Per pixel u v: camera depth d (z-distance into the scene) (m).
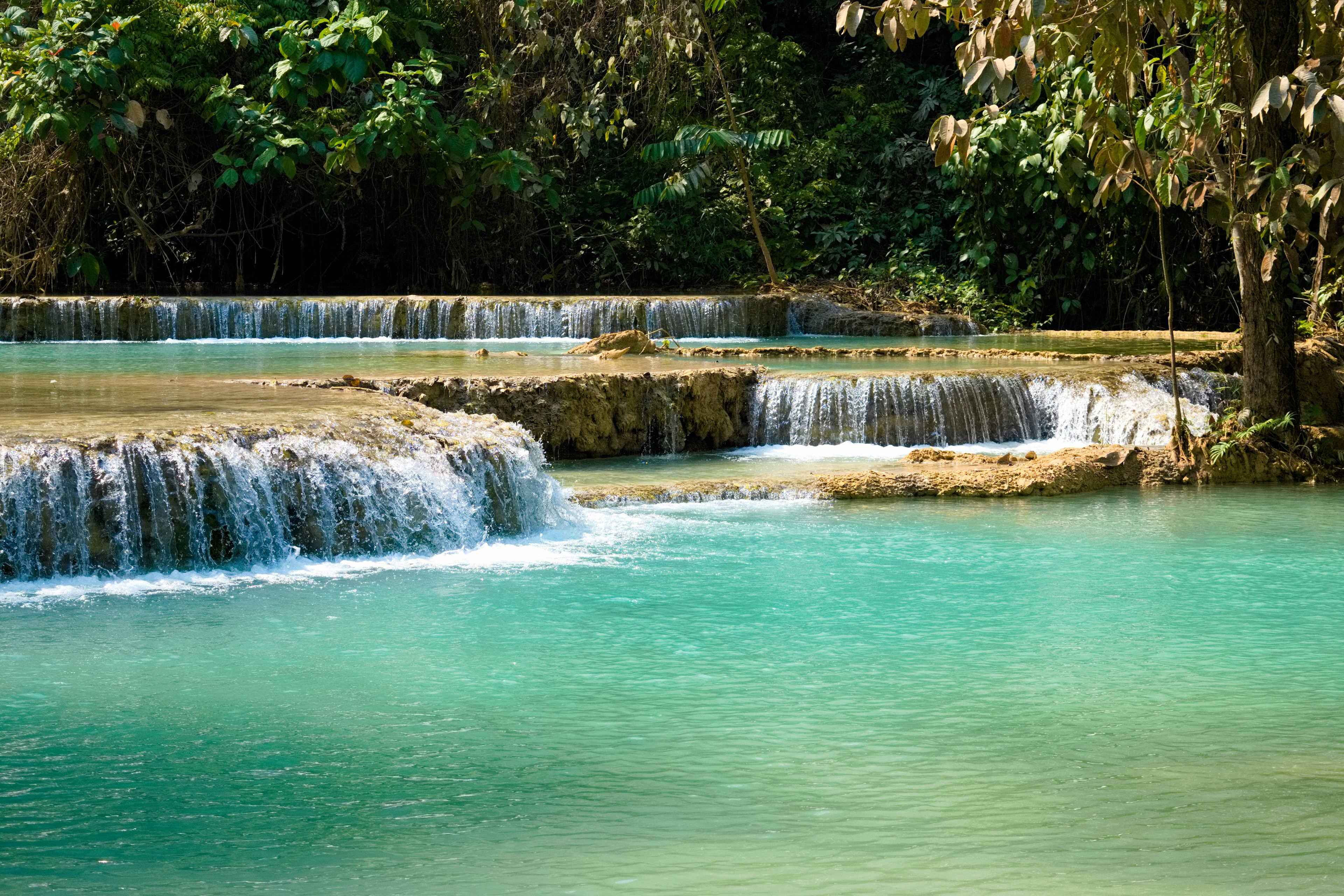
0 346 18.70
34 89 21.50
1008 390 14.33
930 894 4.32
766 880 4.43
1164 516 11.18
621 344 17.84
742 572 9.16
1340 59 11.17
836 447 14.01
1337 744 5.86
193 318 20.47
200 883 4.43
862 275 26.44
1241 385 14.72
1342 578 9.08
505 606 8.23
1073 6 9.88
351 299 21.23
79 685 6.62
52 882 4.43
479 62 26.41
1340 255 12.96
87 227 24.25
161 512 8.80
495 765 5.59
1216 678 6.89
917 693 6.62
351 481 9.46
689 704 6.43
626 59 26.14
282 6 24.73
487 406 12.88
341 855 4.66
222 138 24.77
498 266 26.88
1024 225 24.38
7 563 8.48
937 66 29.67
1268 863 4.55
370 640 7.46
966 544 10.05
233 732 5.98
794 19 30.77
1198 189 12.66
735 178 27.47
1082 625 7.90
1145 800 5.19
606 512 11.20
